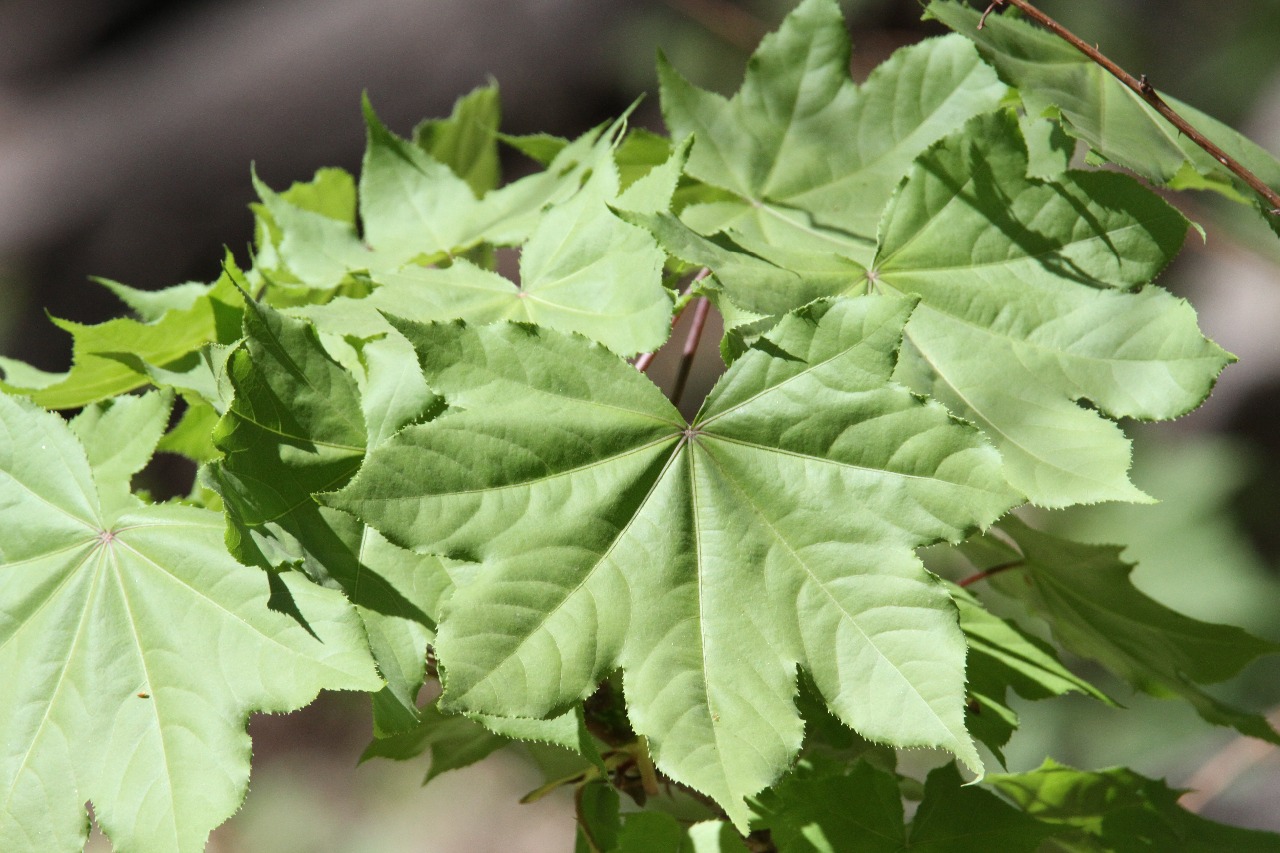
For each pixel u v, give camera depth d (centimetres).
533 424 110
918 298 110
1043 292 115
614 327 112
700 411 111
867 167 121
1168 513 312
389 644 111
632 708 110
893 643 110
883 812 117
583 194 115
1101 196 115
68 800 111
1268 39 358
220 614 111
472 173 147
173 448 125
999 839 117
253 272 126
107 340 119
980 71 121
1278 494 315
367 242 126
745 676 110
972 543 125
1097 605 123
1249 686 292
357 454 112
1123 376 113
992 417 114
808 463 111
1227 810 285
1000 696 118
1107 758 294
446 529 109
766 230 120
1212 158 115
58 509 113
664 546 111
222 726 110
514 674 109
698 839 117
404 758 121
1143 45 374
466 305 114
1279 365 338
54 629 112
